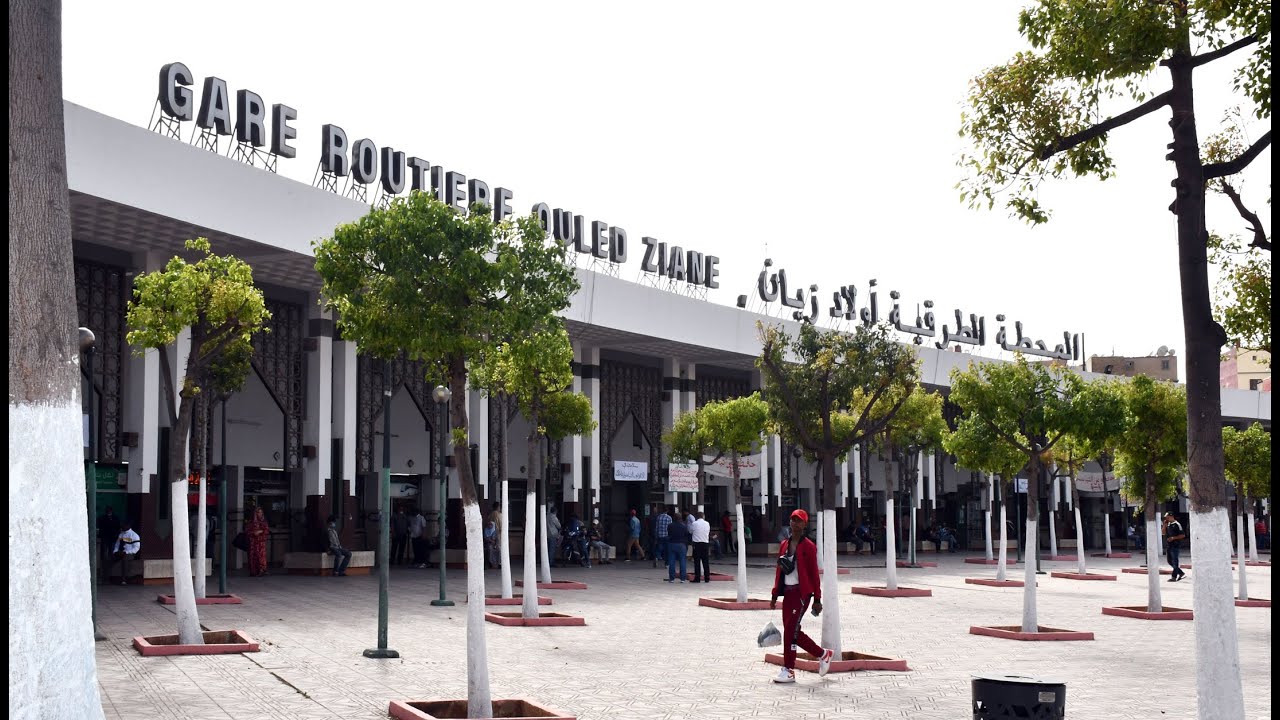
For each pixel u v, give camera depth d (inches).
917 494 2018.9
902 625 783.7
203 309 625.9
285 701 449.1
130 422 1012.5
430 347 433.1
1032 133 372.5
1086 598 1041.5
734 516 1738.4
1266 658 641.0
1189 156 319.6
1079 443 815.7
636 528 1520.7
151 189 856.9
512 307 446.6
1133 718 438.6
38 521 223.3
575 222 1344.7
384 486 589.9
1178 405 885.8
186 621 588.7
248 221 940.0
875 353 715.4
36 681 219.5
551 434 945.5
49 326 229.1
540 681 511.2
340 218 1023.0
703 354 1596.9
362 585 1041.5
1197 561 303.6
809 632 739.4
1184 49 326.6
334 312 1203.9
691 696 473.7
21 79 232.1
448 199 1182.3
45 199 231.9
